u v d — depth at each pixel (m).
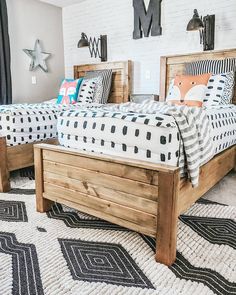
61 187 1.64
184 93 2.55
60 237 1.46
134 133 1.32
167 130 1.23
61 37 4.39
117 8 3.68
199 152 1.44
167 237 1.20
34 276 1.14
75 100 3.38
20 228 1.55
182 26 3.19
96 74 3.83
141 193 1.28
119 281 1.11
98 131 1.48
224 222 1.64
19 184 2.33
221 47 2.97
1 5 3.46
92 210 1.51
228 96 2.69
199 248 1.36
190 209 1.82
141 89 3.67
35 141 2.36
